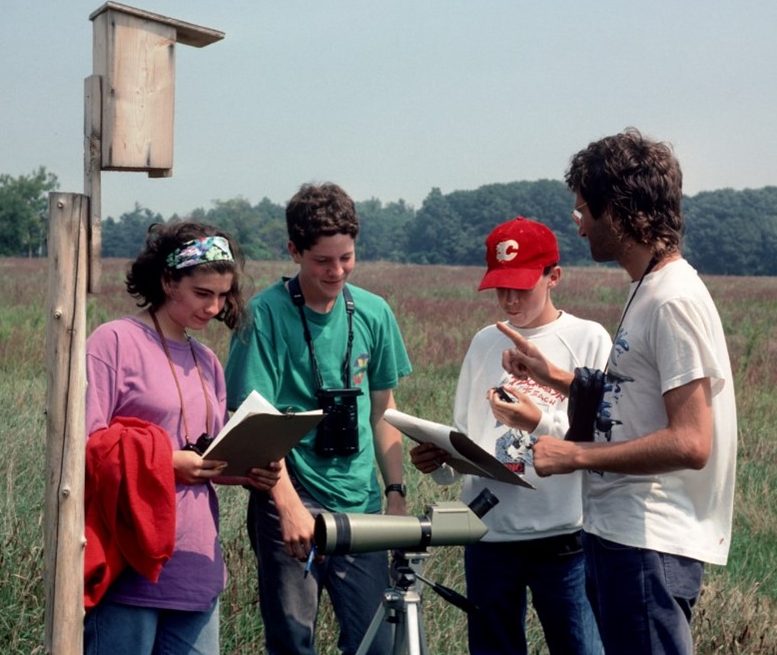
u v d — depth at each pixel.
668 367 3.51
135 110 3.53
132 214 164.12
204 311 3.70
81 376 3.42
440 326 24.45
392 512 4.59
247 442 3.61
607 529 3.68
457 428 4.63
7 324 18.38
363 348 4.53
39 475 7.61
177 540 3.63
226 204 141.00
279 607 4.38
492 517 4.47
